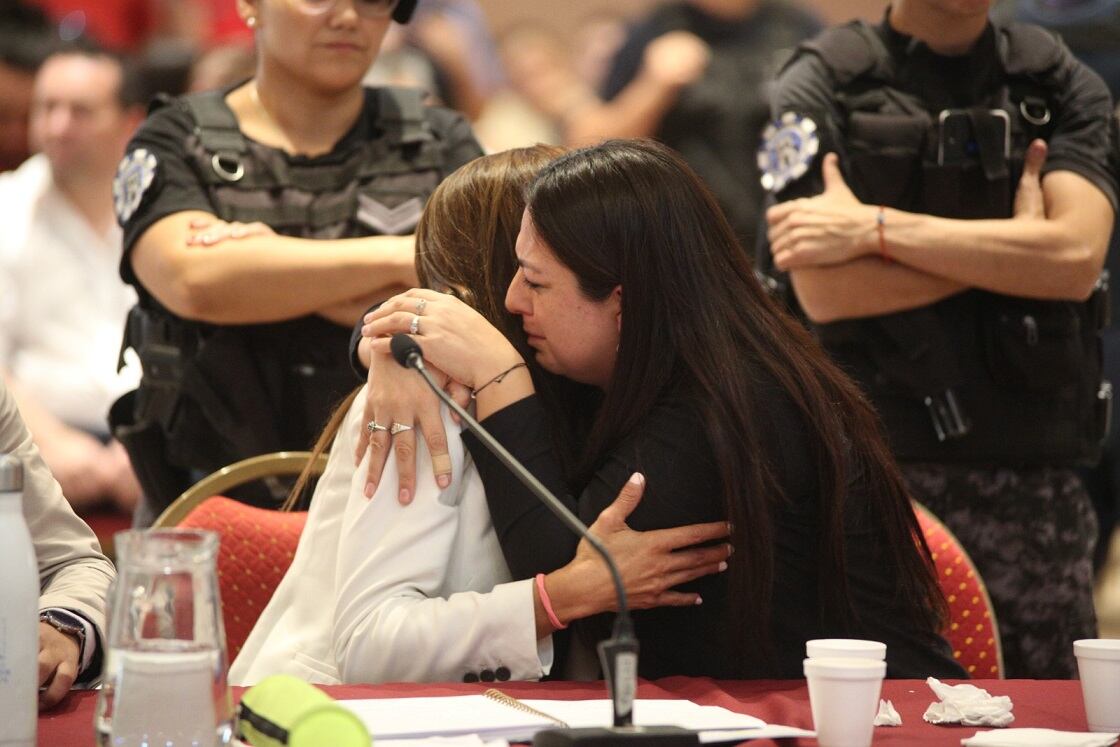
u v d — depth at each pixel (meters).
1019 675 9.77
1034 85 9.77
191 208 9.66
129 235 9.75
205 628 4.48
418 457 6.45
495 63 20.42
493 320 6.79
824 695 5.00
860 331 9.57
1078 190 9.52
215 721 4.48
